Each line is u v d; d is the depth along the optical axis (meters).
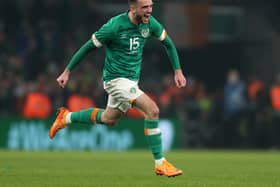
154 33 25.84
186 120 60.44
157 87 64.31
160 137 24.98
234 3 71.19
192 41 70.44
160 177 27.86
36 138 56.44
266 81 70.88
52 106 59.75
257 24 71.50
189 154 49.12
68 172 30.03
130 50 25.50
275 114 62.28
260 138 62.03
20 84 61.31
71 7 68.62
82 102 59.78
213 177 28.28
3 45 65.75
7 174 28.41
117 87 25.61
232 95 61.78
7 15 67.81
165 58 71.19
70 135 56.31
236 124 61.88
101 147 56.66
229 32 71.31
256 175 29.48
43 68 65.38
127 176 28.20
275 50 71.00
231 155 47.66
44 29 66.38
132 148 57.22
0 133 56.75
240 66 71.81
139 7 24.95
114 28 25.25
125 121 57.16
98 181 25.88
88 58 66.88
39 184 24.58
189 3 70.19
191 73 72.12
